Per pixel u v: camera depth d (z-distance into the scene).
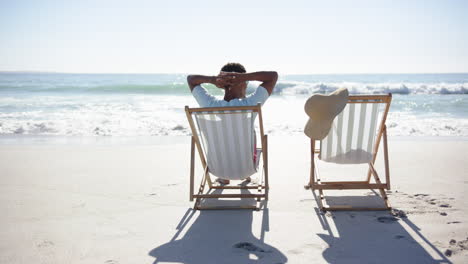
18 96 19.48
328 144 3.45
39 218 3.10
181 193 3.81
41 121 9.55
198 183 4.17
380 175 4.36
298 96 20.38
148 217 3.12
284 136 7.75
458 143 6.53
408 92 20.69
